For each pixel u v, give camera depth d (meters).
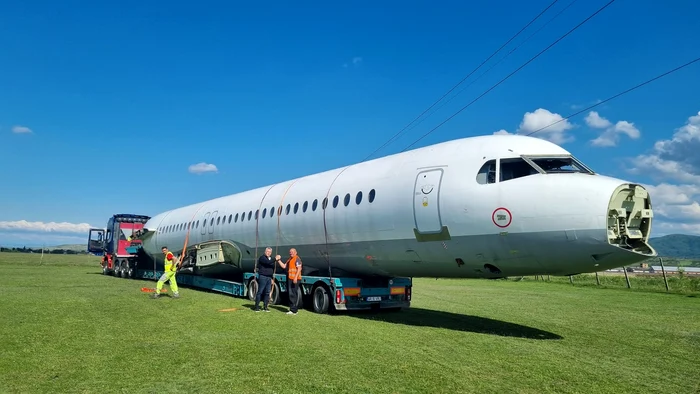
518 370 6.95
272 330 9.82
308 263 14.85
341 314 12.88
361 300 12.90
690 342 9.65
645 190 9.08
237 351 7.76
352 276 13.95
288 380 6.14
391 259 11.96
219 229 19.11
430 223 10.63
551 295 20.41
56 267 38.94
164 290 18.98
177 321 10.80
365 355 7.65
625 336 10.21
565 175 9.30
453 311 14.05
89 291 17.53
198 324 10.41
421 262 11.38
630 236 8.80
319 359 7.31
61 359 7.16
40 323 10.23
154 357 7.32
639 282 27.48
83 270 35.44
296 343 8.50
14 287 18.42
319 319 11.59
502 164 9.92
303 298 14.10
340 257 13.36
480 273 10.74
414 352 7.96
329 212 13.30
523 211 9.27
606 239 8.58
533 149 10.00
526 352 8.24
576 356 8.06
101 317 11.23
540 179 9.37
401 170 11.72
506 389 5.98
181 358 7.26
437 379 6.32
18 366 6.75
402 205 11.22
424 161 11.32
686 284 25.27
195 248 20.55
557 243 9.00
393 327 10.56
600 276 33.50
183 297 16.25
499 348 8.52
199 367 6.75
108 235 31.02
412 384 6.07
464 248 10.23
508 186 9.61
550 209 9.02
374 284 13.52
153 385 5.89
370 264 12.69
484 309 14.69
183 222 22.66
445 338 9.34
